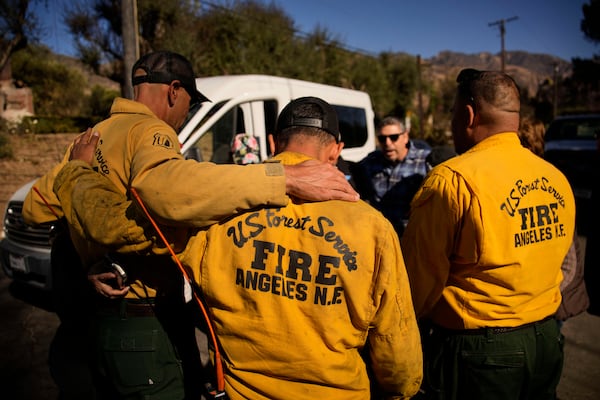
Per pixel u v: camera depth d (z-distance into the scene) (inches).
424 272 63.1
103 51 637.3
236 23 660.7
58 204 69.0
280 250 47.6
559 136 372.8
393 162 144.9
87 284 68.7
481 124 66.3
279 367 48.1
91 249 63.3
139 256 59.7
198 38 644.1
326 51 858.1
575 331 151.5
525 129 99.2
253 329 48.1
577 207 249.1
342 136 237.5
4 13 581.6
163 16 612.7
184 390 64.8
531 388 64.4
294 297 47.2
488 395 61.7
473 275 61.4
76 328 71.2
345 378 48.7
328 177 49.5
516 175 61.8
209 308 51.2
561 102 1877.5
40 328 145.9
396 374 52.4
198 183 45.3
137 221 50.9
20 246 148.3
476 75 67.5
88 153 62.3
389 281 47.6
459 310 62.7
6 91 799.1
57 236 72.8
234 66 650.8
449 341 64.2
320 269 46.6
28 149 553.0
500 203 59.2
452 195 60.2
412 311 51.3
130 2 284.5
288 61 711.1
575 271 83.9
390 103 1100.5
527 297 61.6
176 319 64.7
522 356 60.9
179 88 69.6
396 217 143.3
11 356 128.8
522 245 59.9
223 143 167.0
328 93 228.8
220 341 50.9
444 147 142.9
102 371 63.3
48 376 119.9
